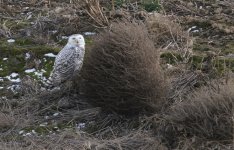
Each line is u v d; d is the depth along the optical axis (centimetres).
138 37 1106
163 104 1112
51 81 1221
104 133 1096
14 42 1452
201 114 1009
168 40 1386
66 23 1499
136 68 1084
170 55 1304
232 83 1067
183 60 1281
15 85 1291
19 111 1199
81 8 1571
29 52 1384
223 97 1012
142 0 1565
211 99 1013
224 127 987
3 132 1130
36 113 1187
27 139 1083
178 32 1397
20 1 1686
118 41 1095
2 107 1212
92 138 1072
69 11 1569
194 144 989
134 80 1084
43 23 1512
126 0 1605
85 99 1168
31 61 1365
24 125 1140
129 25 1152
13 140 1093
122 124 1112
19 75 1327
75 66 1191
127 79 1083
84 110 1165
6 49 1397
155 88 1092
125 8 1580
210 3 1586
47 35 1476
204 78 1201
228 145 973
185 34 1395
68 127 1128
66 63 1194
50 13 1566
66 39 1455
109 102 1107
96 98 1120
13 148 1050
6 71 1341
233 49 1341
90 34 1455
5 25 1538
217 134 991
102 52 1099
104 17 1470
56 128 1127
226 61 1263
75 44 1191
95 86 1108
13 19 1580
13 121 1154
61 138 1068
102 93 1105
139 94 1088
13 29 1519
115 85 1090
